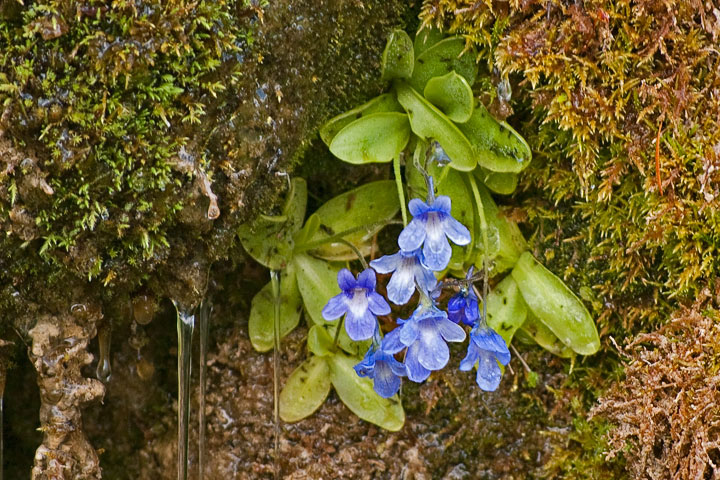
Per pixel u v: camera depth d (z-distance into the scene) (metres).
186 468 0.62
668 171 0.59
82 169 0.56
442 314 0.58
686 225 0.60
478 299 0.62
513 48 0.59
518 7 0.59
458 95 0.61
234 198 0.58
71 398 0.59
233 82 0.57
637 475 0.60
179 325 0.60
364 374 0.59
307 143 0.61
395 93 0.62
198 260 0.59
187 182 0.57
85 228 0.57
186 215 0.58
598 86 0.60
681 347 0.60
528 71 0.59
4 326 0.60
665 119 0.60
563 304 0.62
